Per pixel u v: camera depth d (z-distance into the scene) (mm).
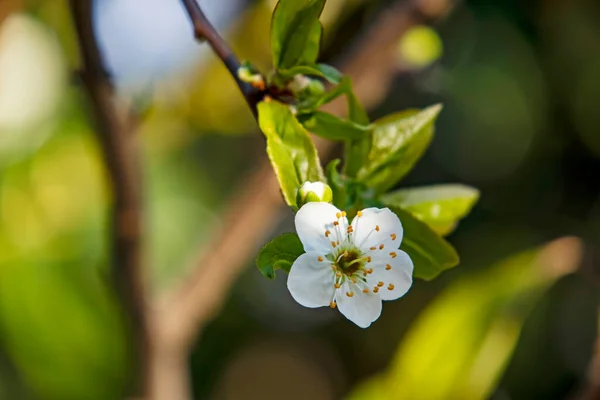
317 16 422
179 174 884
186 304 526
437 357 558
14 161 702
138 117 487
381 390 567
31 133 694
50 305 711
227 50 423
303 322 1238
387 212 417
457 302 560
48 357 712
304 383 1239
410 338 562
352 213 427
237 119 671
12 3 511
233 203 544
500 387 1049
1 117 665
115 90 472
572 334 1040
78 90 639
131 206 491
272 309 1218
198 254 808
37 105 669
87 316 715
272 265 410
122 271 505
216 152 974
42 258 716
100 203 724
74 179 718
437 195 442
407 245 428
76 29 458
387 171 437
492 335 557
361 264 414
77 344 714
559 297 1040
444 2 551
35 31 608
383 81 562
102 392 716
